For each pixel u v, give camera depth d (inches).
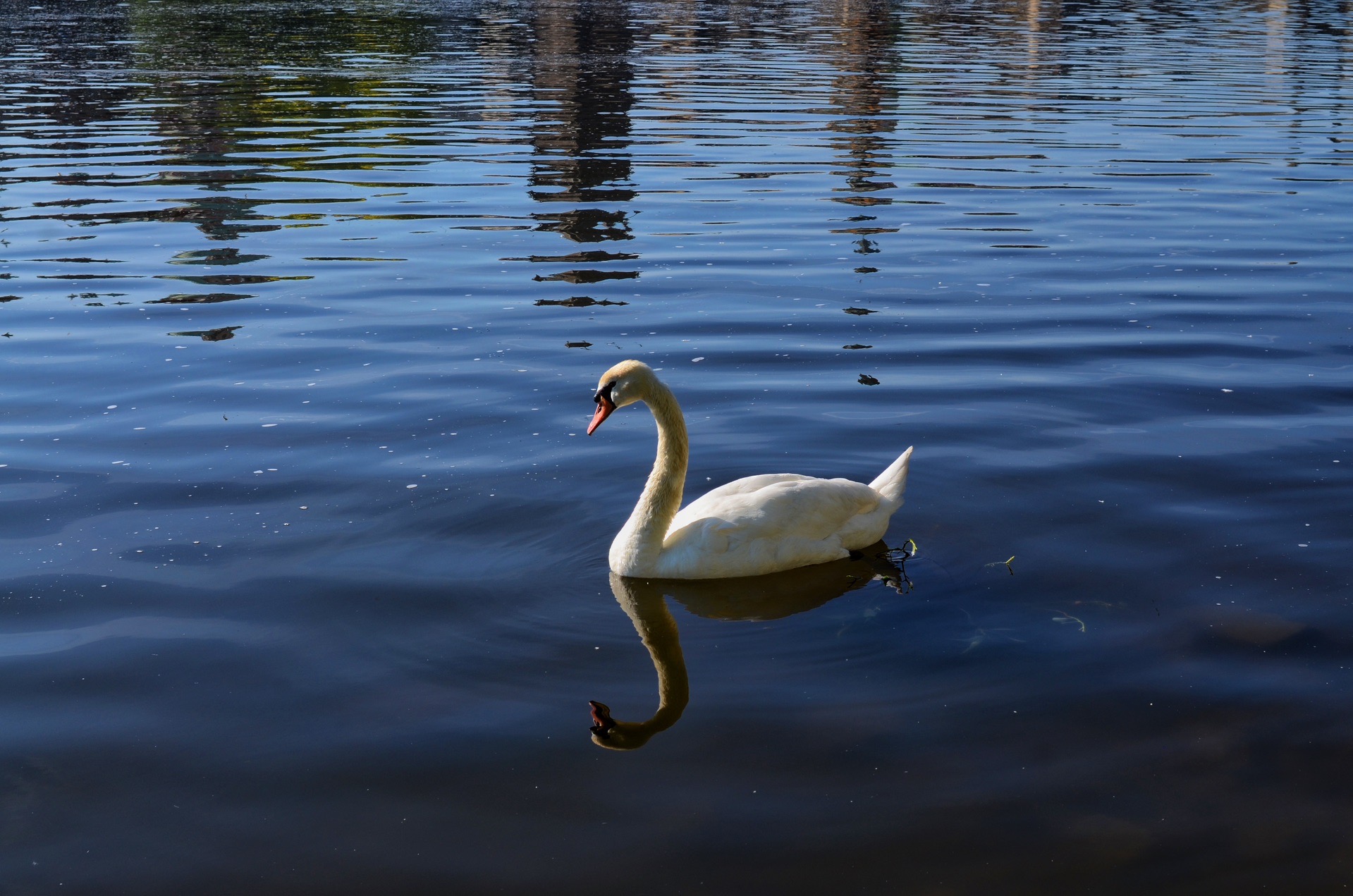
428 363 422.3
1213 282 524.7
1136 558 284.7
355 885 183.0
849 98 1105.4
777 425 368.5
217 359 424.2
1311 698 228.2
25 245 580.1
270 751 215.6
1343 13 2149.4
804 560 285.6
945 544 294.4
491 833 194.4
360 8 1930.4
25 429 361.1
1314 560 281.6
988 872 184.2
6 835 193.3
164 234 606.2
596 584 278.5
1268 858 186.4
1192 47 1590.8
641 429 366.3
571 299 501.7
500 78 1224.8
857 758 212.1
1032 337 451.5
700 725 222.2
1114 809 197.9
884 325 467.2
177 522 303.9
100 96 1058.7
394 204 678.5
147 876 185.2
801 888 181.5
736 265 555.8
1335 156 828.6
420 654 247.0
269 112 992.9
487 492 321.7
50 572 278.4
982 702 228.7
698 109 1035.3
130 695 232.2
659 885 182.5
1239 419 370.0
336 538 296.2
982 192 716.7
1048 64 1385.3
